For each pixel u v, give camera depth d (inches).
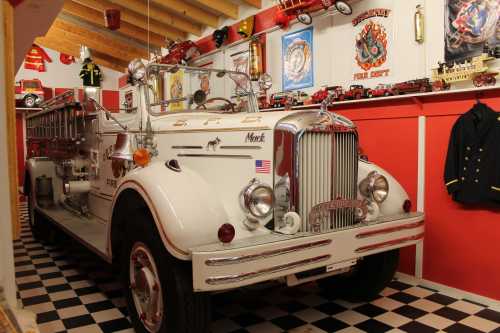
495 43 115.6
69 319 108.4
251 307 118.1
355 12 157.8
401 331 102.4
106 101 393.1
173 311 82.0
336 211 94.3
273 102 187.0
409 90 133.7
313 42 177.0
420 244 136.7
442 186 129.8
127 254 98.1
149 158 101.8
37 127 216.2
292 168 90.2
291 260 81.9
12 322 40.8
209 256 73.7
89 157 158.2
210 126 107.4
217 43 230.2
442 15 129.0
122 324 105.6
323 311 115.1
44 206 181.0
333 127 94.7
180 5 228.4
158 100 128.0
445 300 122.6
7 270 45.9
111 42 326.3
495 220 117.4
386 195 106.4
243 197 87.7
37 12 138.6
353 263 92.8
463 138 119.8
